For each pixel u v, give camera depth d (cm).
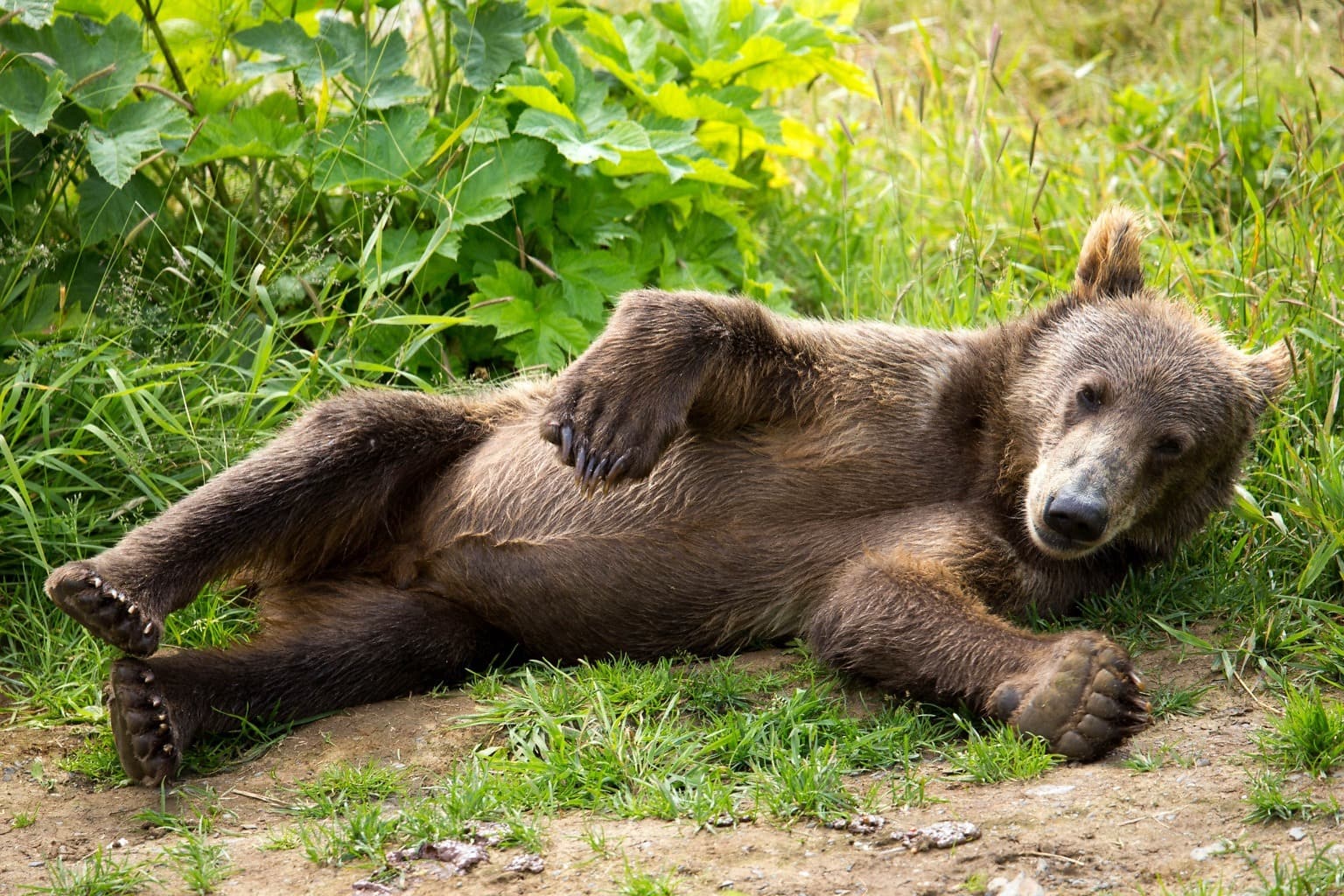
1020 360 962
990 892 657
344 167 1198
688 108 1311
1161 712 843
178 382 1096
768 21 1421
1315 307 1155
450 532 967
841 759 784
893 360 961
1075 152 1653
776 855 696
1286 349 1012
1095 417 916
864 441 935
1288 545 1020
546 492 946
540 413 1004
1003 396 952
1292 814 709
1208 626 952
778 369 941
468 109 1244
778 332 946
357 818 730
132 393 1042
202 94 1201
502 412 1032
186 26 1231
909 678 845
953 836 697
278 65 1214
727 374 923
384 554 995
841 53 1744
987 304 1274
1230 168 1504
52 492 1019
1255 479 1075
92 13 1177
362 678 905
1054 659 791
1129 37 1919
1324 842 684
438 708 889
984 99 1466
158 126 1124
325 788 791
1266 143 1567
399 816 741
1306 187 1359
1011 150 1653
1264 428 1101
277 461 946
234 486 930
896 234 1498
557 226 1271
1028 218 1495
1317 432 1070
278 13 1246
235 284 1191
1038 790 747
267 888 692
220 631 978
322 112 1170
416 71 1461
